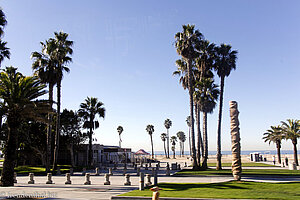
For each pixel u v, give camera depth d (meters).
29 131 43.28
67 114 47.22
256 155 60.47
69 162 53.16
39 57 34.03
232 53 34.09
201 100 34.41
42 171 33.34
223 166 39.91
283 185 15.07
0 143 39.62
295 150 44.88
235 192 13.01
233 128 17.67
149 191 14.28
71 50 36.41
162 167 45.91
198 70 36.75
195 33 31.98
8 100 19.64
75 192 15.38
